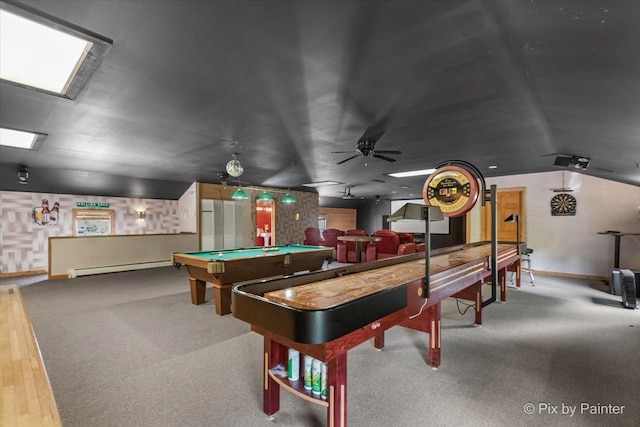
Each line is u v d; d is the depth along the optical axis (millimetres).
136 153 5246
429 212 2027
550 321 3830
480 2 1524
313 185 9789
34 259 7164
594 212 6371
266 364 2025
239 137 4277
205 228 8602
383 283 1946
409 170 7027
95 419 1979
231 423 1964
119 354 2934
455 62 2191
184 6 1636
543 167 6391
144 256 7715
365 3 1585
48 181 6938
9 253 6887
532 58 1996
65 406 2115
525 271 7082
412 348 3066
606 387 2342
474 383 2406
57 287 5785
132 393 2281
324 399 1709
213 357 2879
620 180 5871
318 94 2814
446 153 5133
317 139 4348
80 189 7523
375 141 4289
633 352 2938
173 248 8133
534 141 4254
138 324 3770
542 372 2570
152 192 8516
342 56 2150
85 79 2504
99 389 2330
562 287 5648
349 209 14211
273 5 1619
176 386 2381
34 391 1312
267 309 1462
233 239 9156
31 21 1753
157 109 3213
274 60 2229
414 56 2125
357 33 1868
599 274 6309
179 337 3359
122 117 3455
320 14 1690
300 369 1913
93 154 5305
